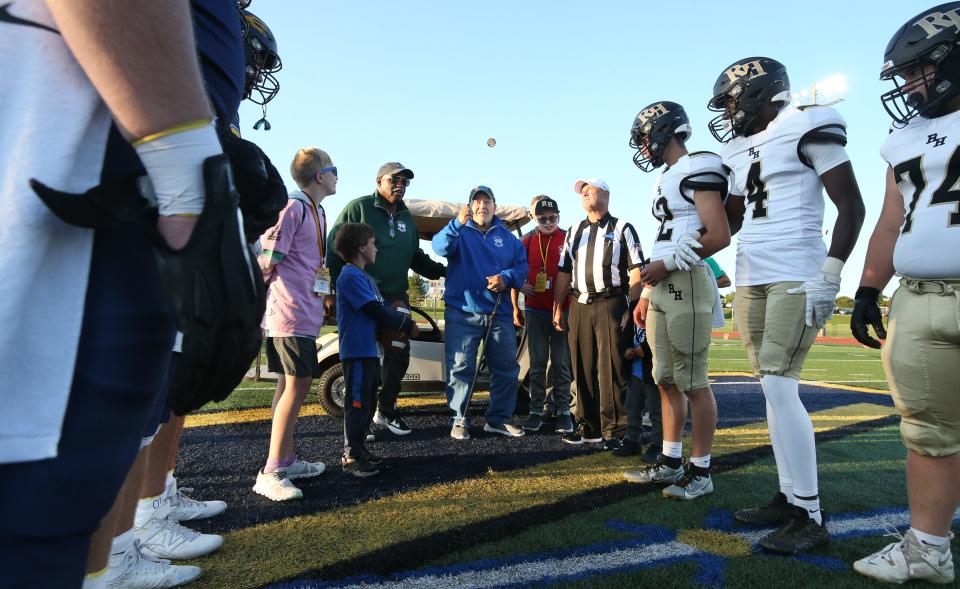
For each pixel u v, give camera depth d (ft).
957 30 5.87
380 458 12.16
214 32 2.77
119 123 1.97
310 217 9.98
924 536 6.55
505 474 11.02
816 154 7.79
